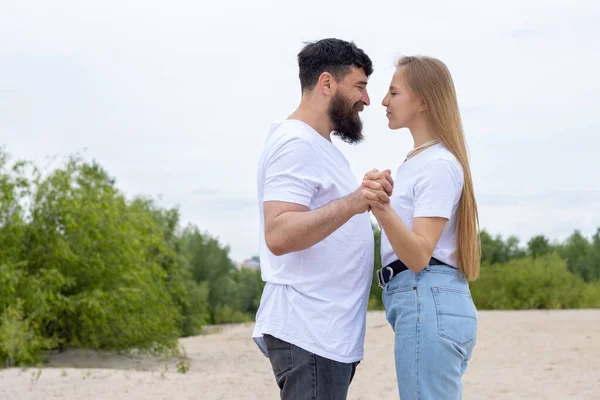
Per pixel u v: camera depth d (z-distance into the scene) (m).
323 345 3.67
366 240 3.85
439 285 3.70
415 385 3.66
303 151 3.66
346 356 3.71
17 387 10.24
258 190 3.92
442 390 3.65
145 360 17.00
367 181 3.45
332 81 3.80
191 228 54.88
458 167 3.74
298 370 3.68
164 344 17.22
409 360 3.69
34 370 12.30
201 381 10.73
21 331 14.71
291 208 3.60
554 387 9.62
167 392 9.70
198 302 34.22
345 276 3.75
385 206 3.47
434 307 3.67
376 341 17.27
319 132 3.84
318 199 3.74
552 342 15.50
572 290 41.12
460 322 3.69
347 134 3.89
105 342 17.38
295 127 3.74
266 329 3.76
